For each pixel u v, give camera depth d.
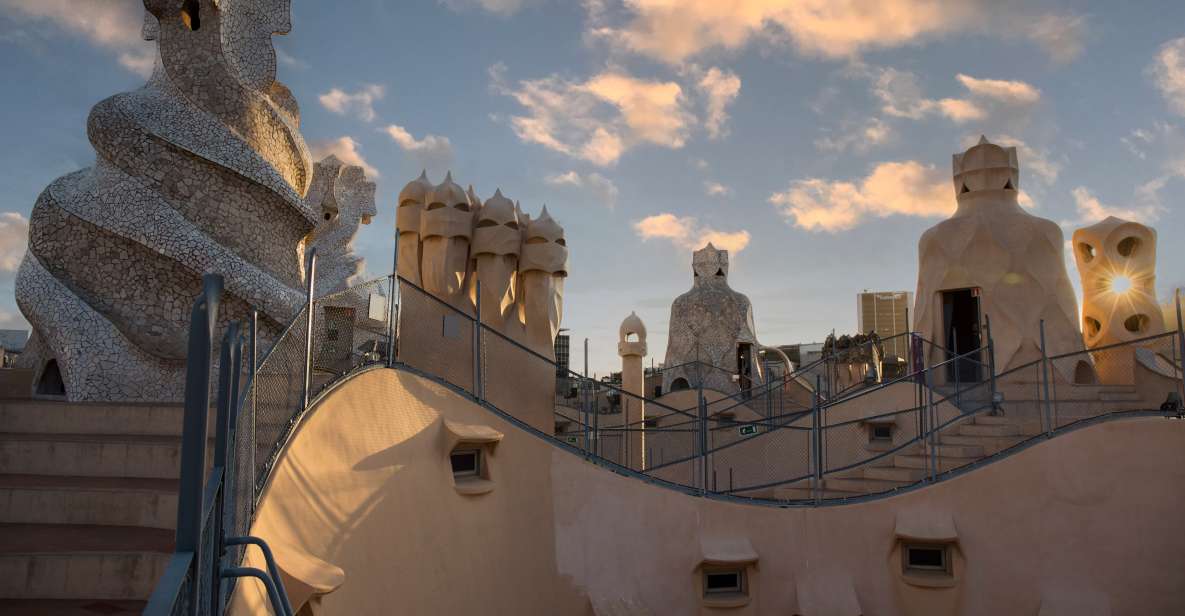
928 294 20.98
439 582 9.29
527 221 16.53
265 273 11.23
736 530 12.79
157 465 6.91
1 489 5.93
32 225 10.62
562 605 11.37
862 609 12.45
